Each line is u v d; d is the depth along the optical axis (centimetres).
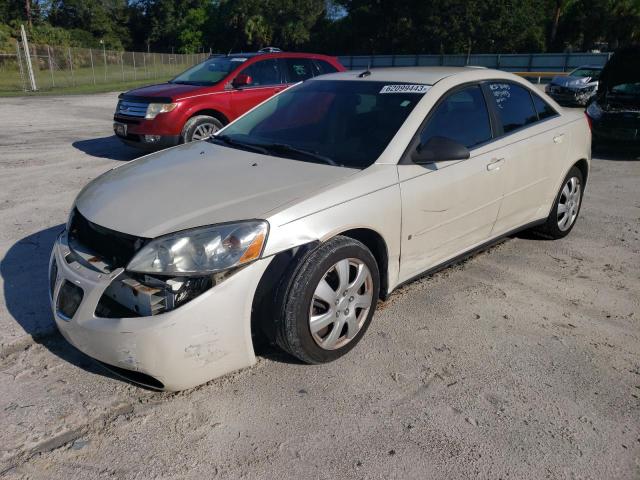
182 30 6644
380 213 316
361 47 5247
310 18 5897
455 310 381
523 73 2934
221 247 262
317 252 286
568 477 239
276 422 268
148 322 253
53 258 306
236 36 6234
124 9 6994
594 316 379
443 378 305
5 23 5888
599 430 268
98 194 318
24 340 332
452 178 360
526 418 275
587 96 1772
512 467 244
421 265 364
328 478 237
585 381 305
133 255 261
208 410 276
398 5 4716
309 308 287
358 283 311
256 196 292
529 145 426
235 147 380
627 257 483
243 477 236
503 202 413
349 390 293
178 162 356
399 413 277
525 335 351
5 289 397
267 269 275
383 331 352
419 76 396
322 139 367
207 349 264
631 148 912
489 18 4372
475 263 462
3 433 258
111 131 1165
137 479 234
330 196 297
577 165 511
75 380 297
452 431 265
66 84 2911
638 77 945
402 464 244
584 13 4412
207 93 827
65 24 6662
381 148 338
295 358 318
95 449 250
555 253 488
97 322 262
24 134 1111
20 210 584
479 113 398
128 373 271
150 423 266
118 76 3384
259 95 878
